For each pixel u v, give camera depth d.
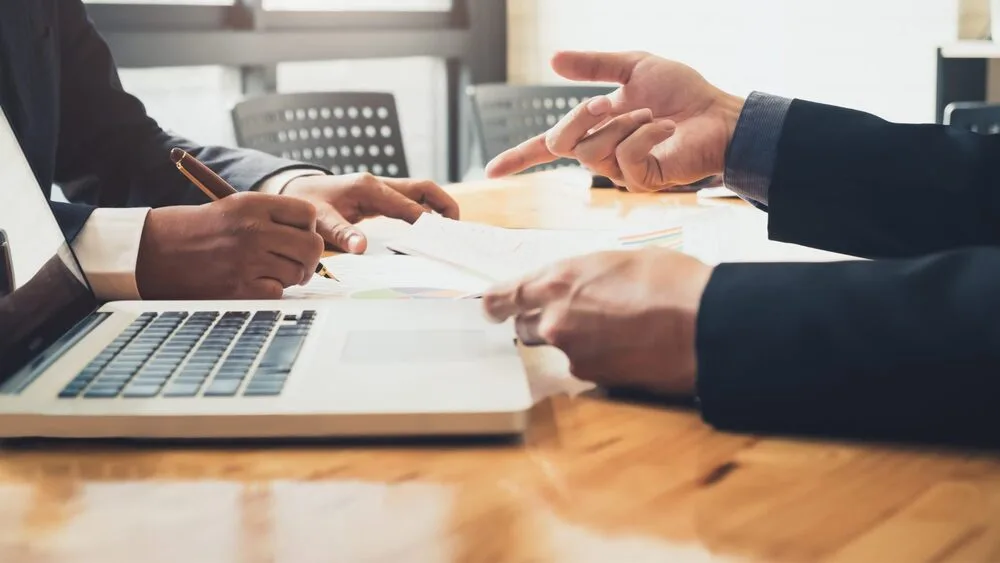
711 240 1.24
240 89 3.15
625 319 0.62
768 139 0.97
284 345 0.68
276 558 0.45
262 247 0.91
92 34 1.37
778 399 0.58
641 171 1.03
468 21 3.74
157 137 1.36
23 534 0.47
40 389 0.60
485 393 0.59
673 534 0.47
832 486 0.52
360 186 1.26
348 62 3.54
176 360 0.65
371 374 0.62
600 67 1.08
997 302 0.55
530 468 0.55
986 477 0.53
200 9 2.95
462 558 0.45
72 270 0.79
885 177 0.87
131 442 0.58
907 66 2.88
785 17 3.13
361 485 0.53
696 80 1.06
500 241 1.15
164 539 0.46
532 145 1.06
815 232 0.91
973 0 2.75
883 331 0.56
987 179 0.85
